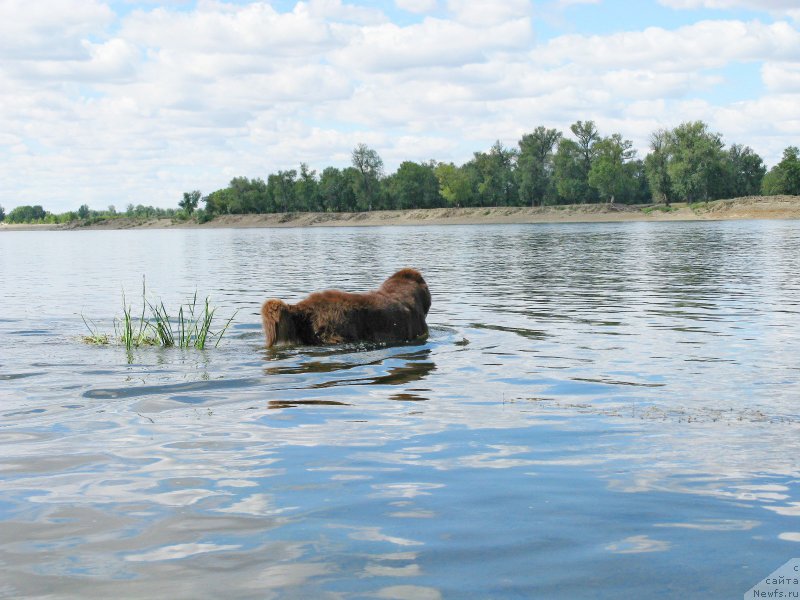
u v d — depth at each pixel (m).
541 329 13.66
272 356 10.88
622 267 29.98
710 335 12.80
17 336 13.03
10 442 6.54
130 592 3.80
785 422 7.11
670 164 138.50
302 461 5.99
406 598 3.73
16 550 4.31
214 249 58.03
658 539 4.43
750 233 65.62
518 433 6.81
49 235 142.38
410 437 6.70
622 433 6.79
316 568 4.07
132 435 6.78
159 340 12.26
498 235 73.88
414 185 168.50
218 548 4.33
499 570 4.04
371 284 24.27
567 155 156.25
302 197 185.38
